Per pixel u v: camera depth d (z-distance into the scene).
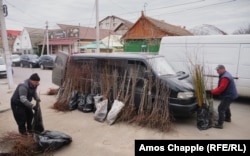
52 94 8.94
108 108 5.81
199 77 5.32
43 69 20.77
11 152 3.62
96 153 3.94
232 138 4.64
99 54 6.70
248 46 7.40
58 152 3.94
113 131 4.99
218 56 8.03
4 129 5.09
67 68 7.22
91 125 5.37
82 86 6.75
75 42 31.06
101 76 6.32
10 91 9.66
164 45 9.49
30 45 43.75
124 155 3.88
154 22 21.23
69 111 6.52
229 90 4.98
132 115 5.62
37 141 3.78
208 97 5.50
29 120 4.36
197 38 8.58
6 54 10.05
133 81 5.71
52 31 35.31
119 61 6.14
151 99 5.45
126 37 21.94
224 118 5.32
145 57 5.83
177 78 5.73
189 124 5.50
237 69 7.62
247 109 6.99
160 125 5.07
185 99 5.13
